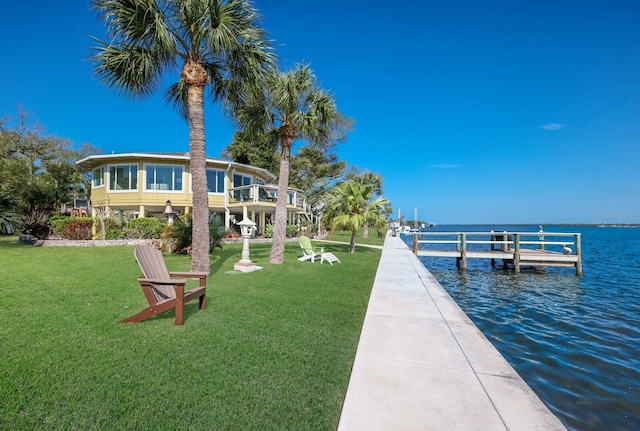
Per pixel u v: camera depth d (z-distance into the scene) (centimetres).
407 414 249
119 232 1532
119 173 1962
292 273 891
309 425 233
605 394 364
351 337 416
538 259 1394
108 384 275
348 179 3672
